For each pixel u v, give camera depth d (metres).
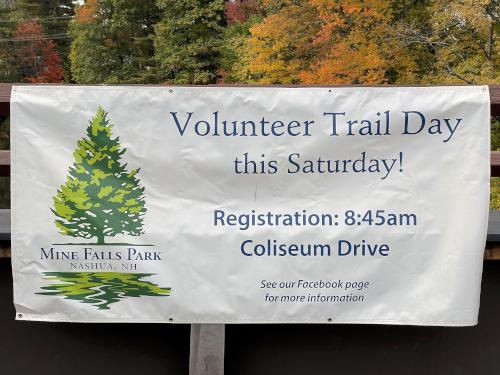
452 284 3.33
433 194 3.33
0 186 29.39
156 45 38.34
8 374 3.70
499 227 3.80
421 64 18.78
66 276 3.36
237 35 29.50
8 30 51.62
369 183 3.34
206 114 3.32
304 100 3.31
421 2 18.67
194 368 3.43
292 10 20.73
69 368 3.70
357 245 3.34
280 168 3.33
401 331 3.66
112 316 3.37
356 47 18.89
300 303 3.35
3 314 3.67
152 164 3.34
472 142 3.31
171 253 3.35
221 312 3.35
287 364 3.69
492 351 3.66
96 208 3.34
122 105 3.32
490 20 16.55
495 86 3.35
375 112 3.31
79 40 44.84
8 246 3.56
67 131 3.34
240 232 3.34
